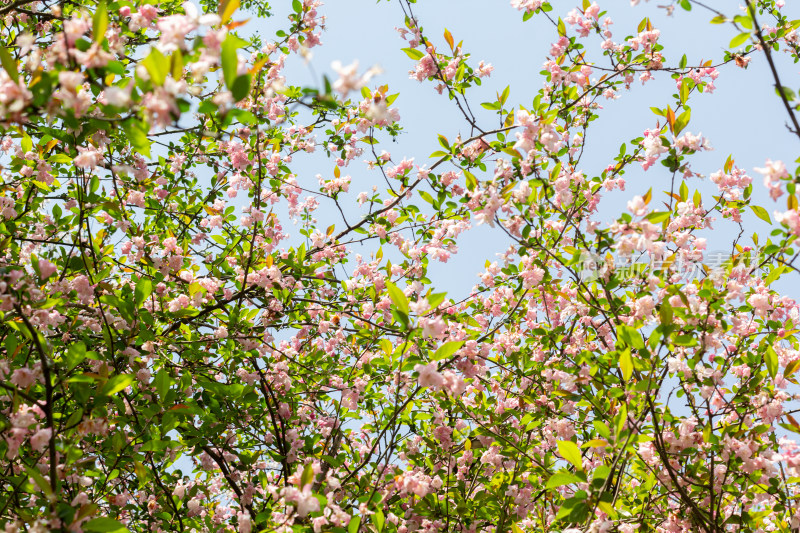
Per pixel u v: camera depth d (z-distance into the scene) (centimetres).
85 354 312
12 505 321
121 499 389
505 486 449
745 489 358
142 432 350
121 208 453
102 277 385
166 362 445
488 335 461
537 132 360
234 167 492
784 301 421
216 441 438
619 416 303
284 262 504
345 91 211
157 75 206
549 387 446
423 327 303
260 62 233
